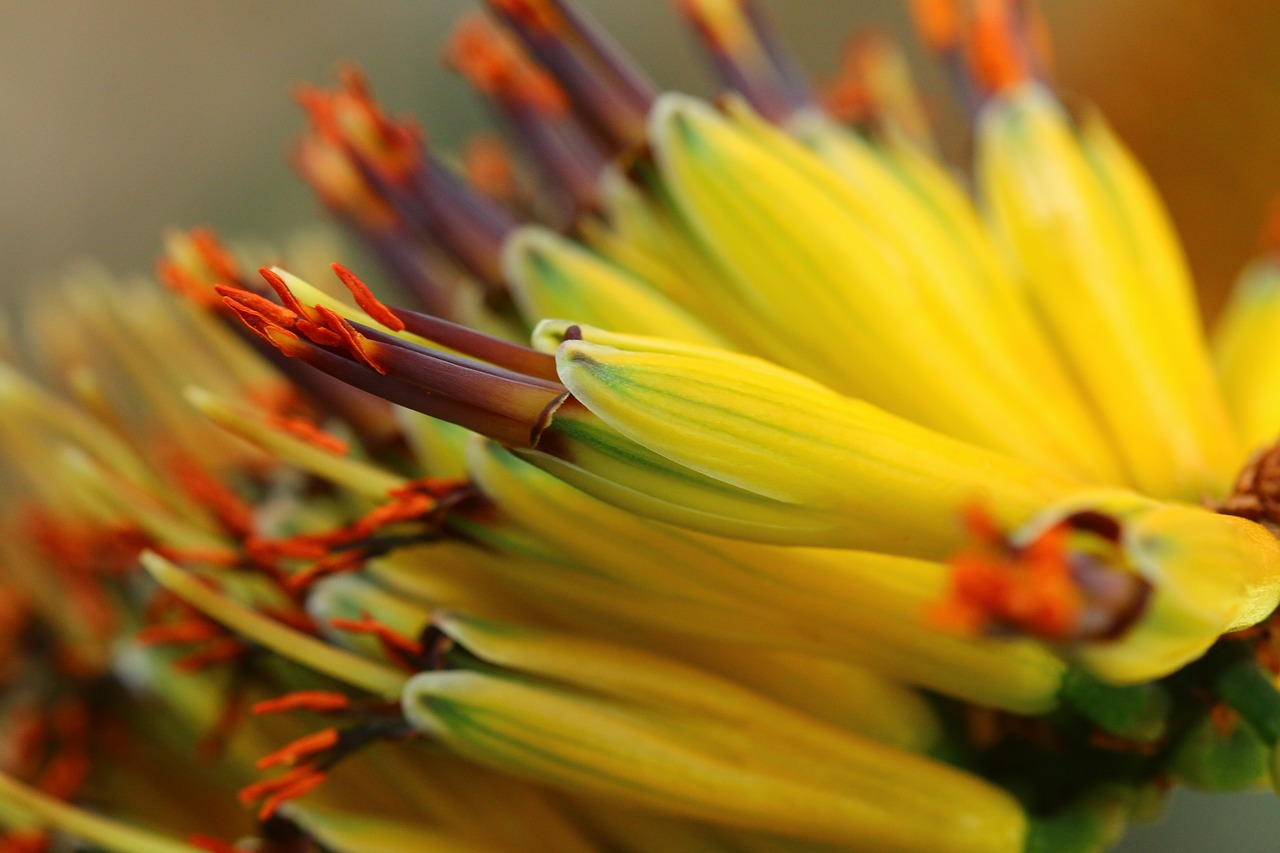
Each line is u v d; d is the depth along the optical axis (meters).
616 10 0.35
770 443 0.16
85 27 0.37
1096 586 0.15
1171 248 0.18
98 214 0.36
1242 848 0.20
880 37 0.21
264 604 0.18
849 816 0.17
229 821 0.19
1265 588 0.16
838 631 0.17
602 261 0.18
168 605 0.19
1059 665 0.17
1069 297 0.18
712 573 0.17
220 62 0.37
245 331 0.18
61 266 0.36
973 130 0.19
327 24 0.36
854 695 0.17
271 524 0.19
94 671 0.19
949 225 0.18
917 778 0.17
